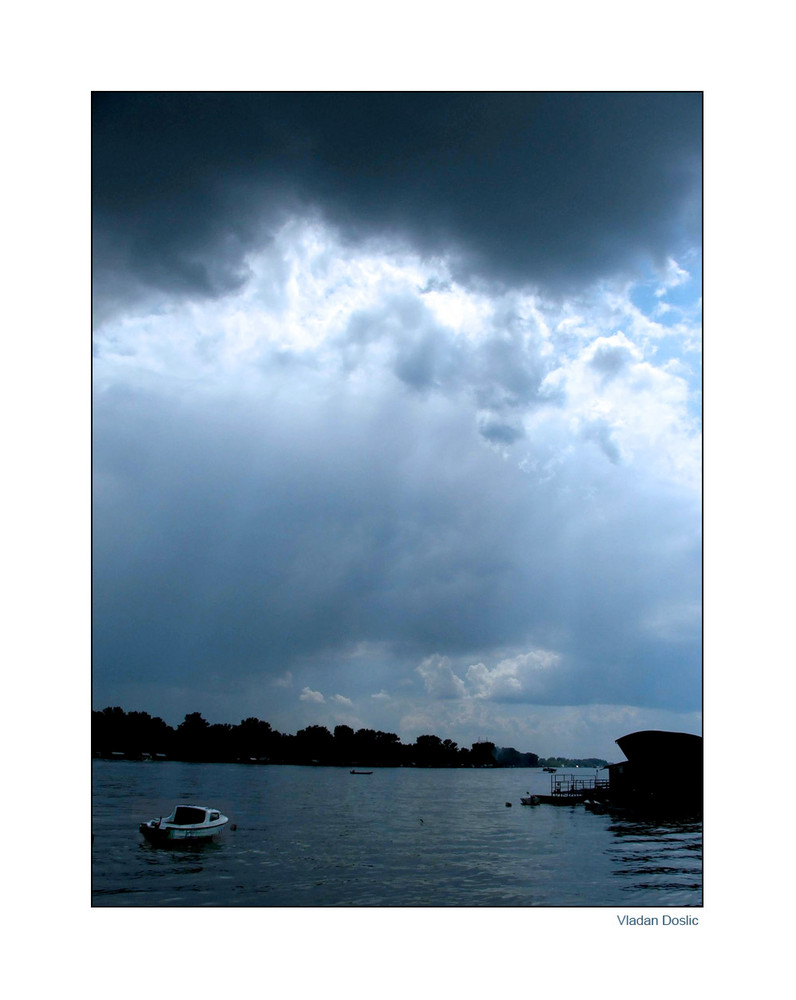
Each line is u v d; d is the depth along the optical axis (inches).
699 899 1152.8
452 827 1519.4
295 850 1331.2
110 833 1412.4
